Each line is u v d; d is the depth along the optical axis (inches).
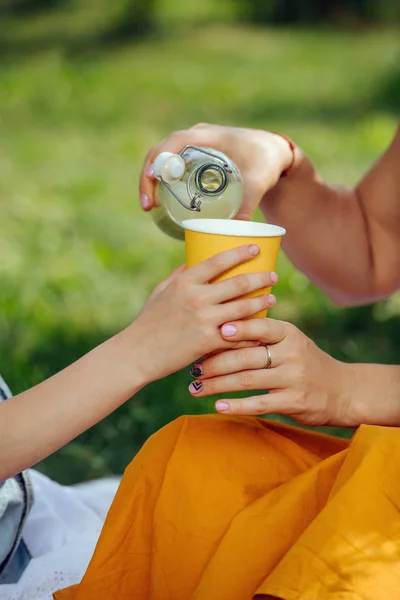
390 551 51.9
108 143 321.7
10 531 71.2
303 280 185.6
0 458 59.0
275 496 58.0
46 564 76.2
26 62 463.8
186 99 393.1
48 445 59.4
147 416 132.7
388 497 54.4
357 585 50.5
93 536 82.7
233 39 533.3
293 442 62.6
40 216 236.1
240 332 57.5
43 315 168.7
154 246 213.6
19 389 141.0
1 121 353.1
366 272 88.8
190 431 61.8
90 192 260.5
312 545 52.2
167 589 59.2
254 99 392.5
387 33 543.2
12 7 628.7
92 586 60.5
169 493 59.9
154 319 58.4
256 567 55.7
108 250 206.7
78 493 94.0
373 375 66.4
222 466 60.3
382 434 57.5
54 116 361.7
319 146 309.7
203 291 56.6
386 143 313.4
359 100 385.4
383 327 170.6
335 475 58.5
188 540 58.9
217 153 66.4
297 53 493.0
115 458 126.3
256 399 61.0
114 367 58.6
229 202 66.4
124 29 552.1
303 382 61.6
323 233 87.0
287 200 85.4
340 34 547.5
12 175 278.2
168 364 58.2
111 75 435.8
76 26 565.3
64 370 60.1
